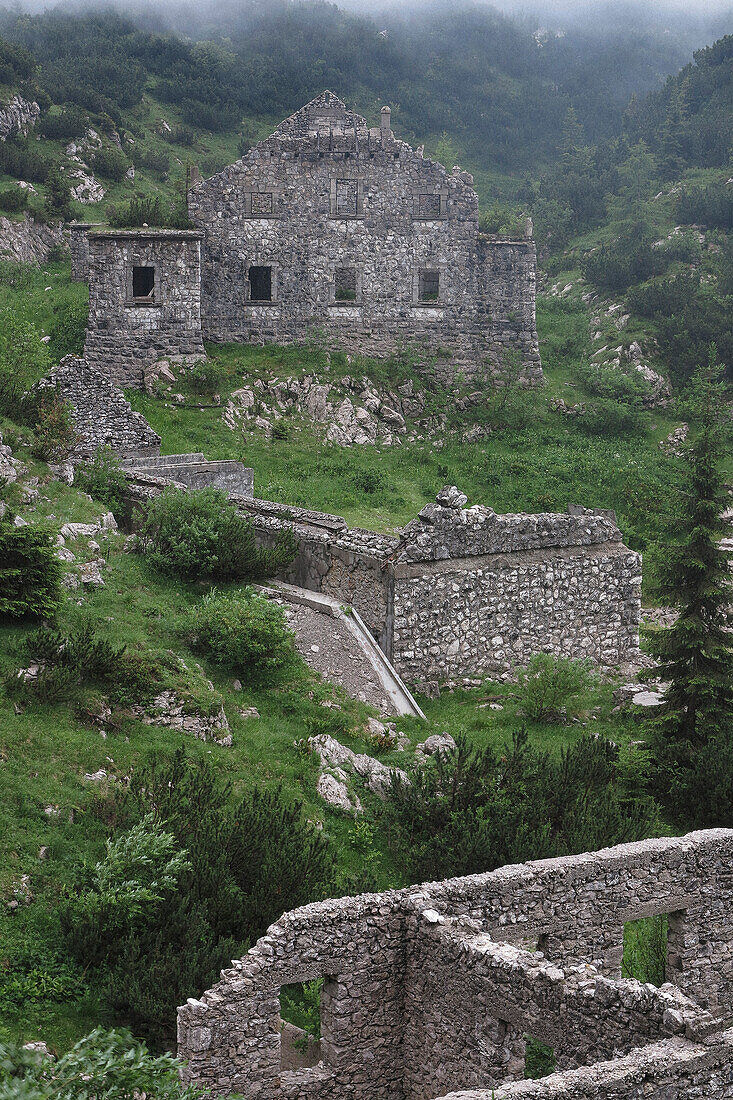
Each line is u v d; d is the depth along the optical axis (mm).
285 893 14875
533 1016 11242
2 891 14461
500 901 13500
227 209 51250
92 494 28609
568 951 14102
